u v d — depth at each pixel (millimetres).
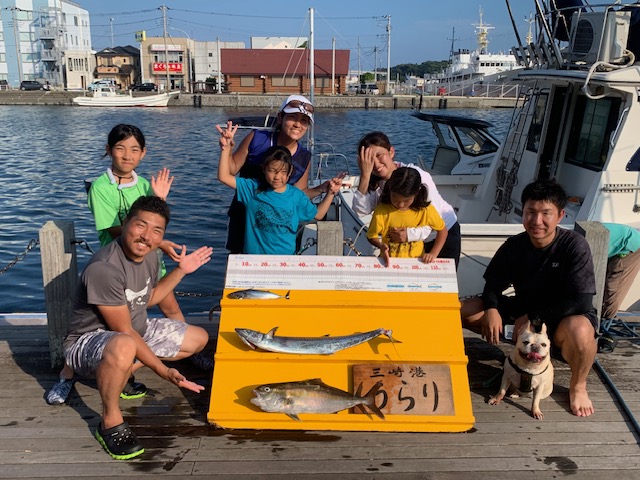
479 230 5988
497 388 4133
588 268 3902
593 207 6555
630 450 3453
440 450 3412
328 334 3861
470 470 3242
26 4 75000
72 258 4348
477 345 4816
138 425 3617
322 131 35344
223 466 3240
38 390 4055
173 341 3936
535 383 3699
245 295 3945
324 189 4914
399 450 3402
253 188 4383
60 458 3289
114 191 4223
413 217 4172
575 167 7293
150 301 3881
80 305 3502
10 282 9961
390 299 3977
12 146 28797
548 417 3779
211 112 51031
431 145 27703
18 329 5160
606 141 6770
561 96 7434
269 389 3459
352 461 3299
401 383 3652
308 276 4066
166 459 3293
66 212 15430
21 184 19234
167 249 3908
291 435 3533
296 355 3732
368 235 4312
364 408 3584
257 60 63656
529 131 7996
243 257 4141
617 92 6406
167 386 4109
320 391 3500
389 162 4480
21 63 76062
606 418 3779
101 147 28734
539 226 3838
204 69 81000
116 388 3262
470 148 10984
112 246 3557
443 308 3949
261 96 57656
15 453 3328
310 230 8297
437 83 72688
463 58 73625
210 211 15891
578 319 3770
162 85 75688
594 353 3750
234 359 3719
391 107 56688
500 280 4223
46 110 51938
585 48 7023
